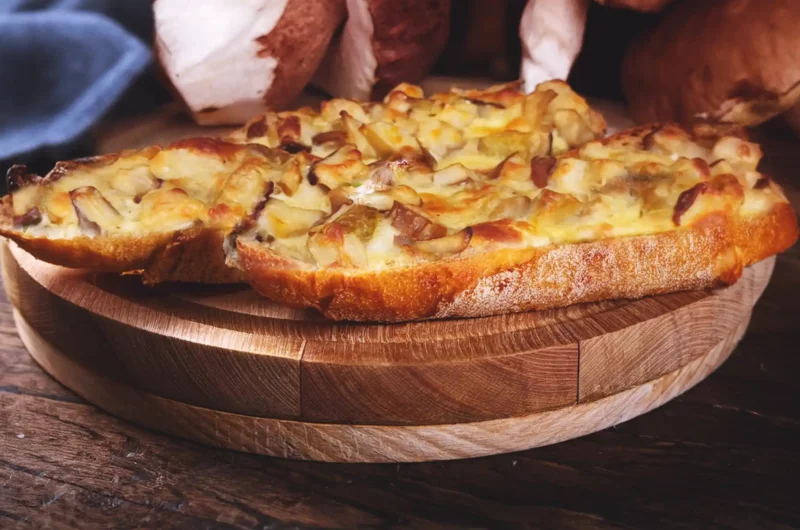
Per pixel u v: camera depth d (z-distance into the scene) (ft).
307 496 1.59
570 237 1.68
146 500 1.58
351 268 1.63
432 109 1.93
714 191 1.71
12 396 1.74
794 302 1.91
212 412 1.64
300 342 1.62
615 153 1.79
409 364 1.59
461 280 1.64
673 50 2.26
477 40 2.52
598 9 2.43
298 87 2.26
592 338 1.63
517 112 1.91
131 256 1.68
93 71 2.26
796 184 2.21
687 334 1.70
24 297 1.76
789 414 1.71
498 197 1.70
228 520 1.56
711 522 1.56
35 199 1.70
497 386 1.61
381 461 1.64
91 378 1.70
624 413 1.69
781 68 2.13
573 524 1.55
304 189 1.72
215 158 1.74
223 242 1.67
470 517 1.56
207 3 2.13
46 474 1.61
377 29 2.24
